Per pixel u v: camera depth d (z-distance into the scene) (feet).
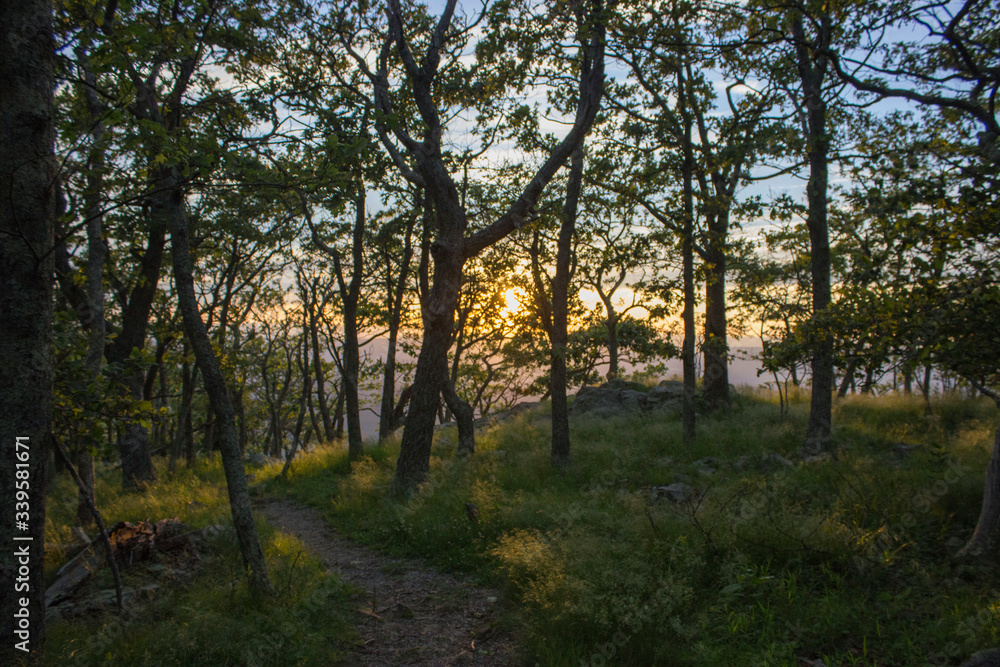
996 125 21.70
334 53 35.60
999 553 18.54
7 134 12.11
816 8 27.43
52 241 12.96
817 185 35.81
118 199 13.76
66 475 53.31
